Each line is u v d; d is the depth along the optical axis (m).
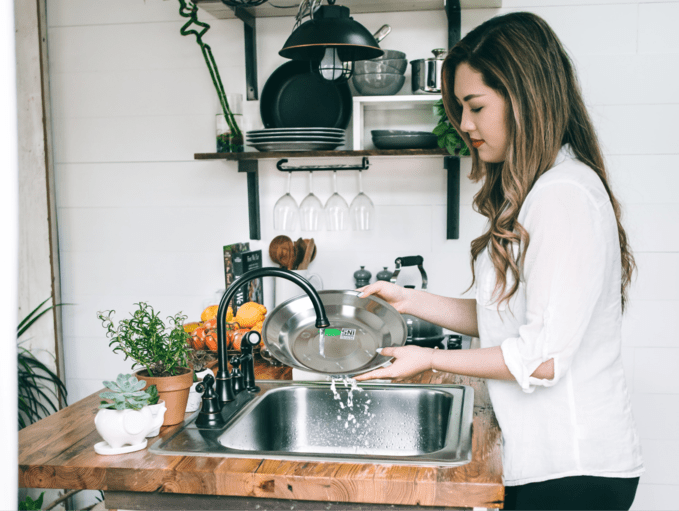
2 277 0.69
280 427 1.48
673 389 2.18
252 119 2.30
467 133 1.26
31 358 2.43
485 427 1.24
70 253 2.48
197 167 2.38
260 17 2.26
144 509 1.07
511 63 1.06
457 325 1.54
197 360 1.58
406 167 2.25
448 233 2.22
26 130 2.37
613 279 1.09
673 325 2.16
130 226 2.44
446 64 1.19
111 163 2.42
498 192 1.29
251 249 2.36
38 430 1.25
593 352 1.08
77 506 2.43
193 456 1.10
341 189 2.30
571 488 1.08
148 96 2.38
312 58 1.74
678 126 2.10
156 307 2.46
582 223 1.00
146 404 1.16
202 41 2.32
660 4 2.06
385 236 2.29
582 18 2.10
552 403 1.08
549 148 1.08
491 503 0.97
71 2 2.37
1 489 0.69
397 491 0.99
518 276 1.10
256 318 1.86
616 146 2.13
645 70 2.09
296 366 1.41
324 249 2.33
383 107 2.21
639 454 1.12
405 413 1.47
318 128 2.01
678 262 2.14
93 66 2.39
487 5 2.08
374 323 1.58
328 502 1.02
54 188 2.45
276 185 2.34
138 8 2.35
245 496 1.04
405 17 2.19
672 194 2.12
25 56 2.34
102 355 2.50
